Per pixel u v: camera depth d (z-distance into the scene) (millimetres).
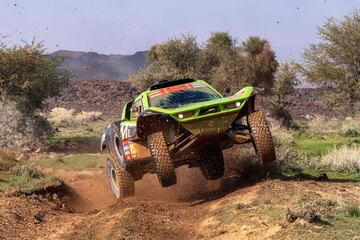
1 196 21078
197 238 14102
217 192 20562
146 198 20656
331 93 51781
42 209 20031
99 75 177125
